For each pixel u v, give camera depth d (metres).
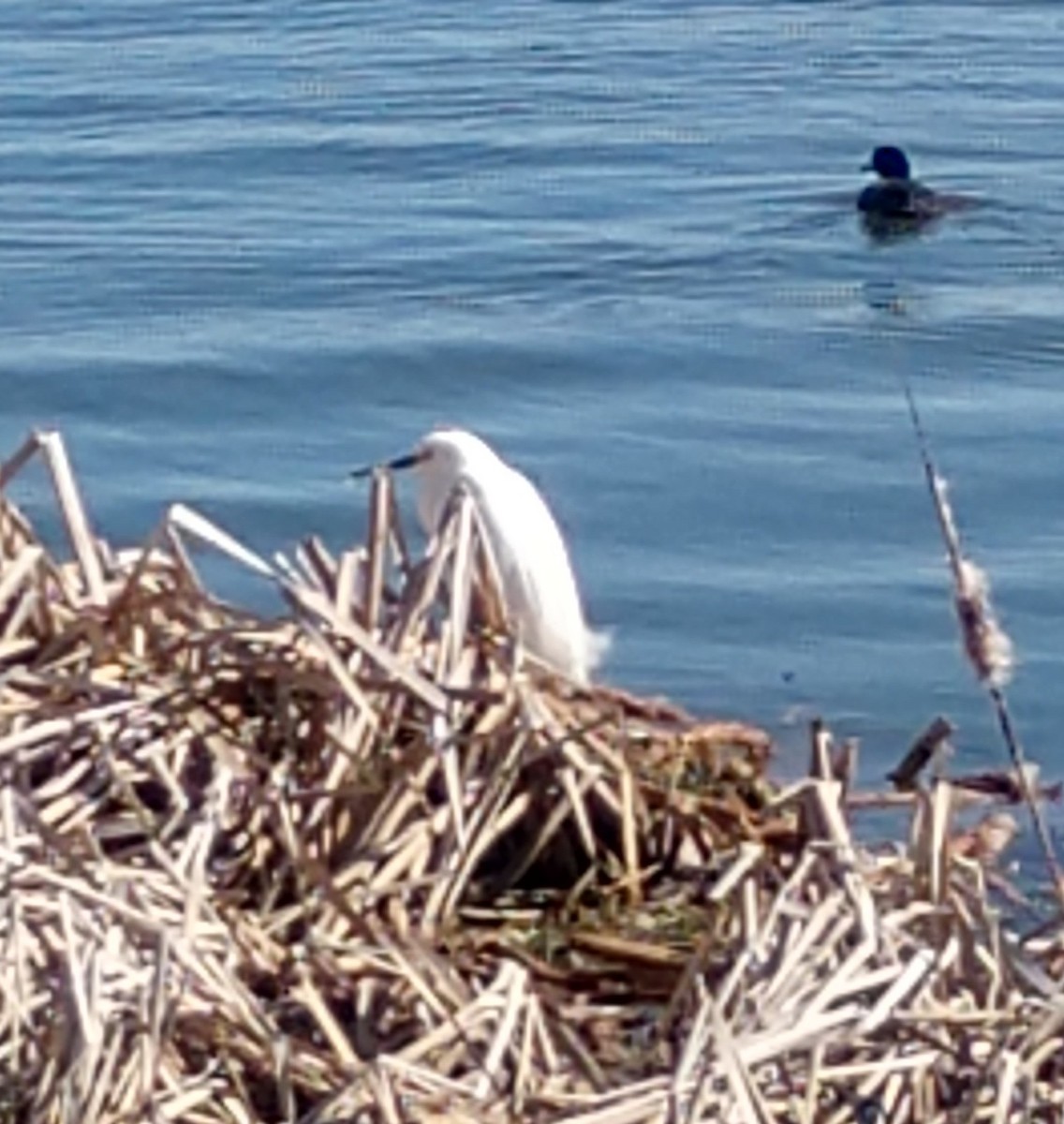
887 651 13.95
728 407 18.36
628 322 20.80
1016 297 21.36
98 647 8.88
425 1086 7.21
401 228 24.03
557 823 8.72
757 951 7.61
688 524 16.05
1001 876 10.02
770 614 14.50
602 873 8.74
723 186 25.45
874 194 23.98
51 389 18.98
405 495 16.27
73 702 8.66
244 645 8.87
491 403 18.64
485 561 9.34
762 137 27.62
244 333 20.48
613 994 8.15
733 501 16.36
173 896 7.86
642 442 17.55
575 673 11.60
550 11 34.25
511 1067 7.41
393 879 8.37
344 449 17.64
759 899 8.12
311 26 33.50
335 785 8.52
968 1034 7.46
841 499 16.34
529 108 29.16
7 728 8.52
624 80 30.34
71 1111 7.00
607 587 14.96
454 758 8.55
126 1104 7.05
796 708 13.20
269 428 18.06
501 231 23.84
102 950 7.42
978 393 18.67
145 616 9.02
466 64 31.31
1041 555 15.33
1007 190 25.05
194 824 8.21
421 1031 7.58
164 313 21.23
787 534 15.79
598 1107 7.17
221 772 8.37
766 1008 7.36
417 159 26.81
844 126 28.08
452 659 8.95
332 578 9.55
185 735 8.62
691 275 22.22
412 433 17.98
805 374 19.30
